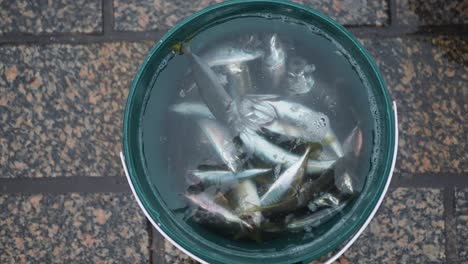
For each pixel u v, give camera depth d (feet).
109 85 3.33
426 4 3.34
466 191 3.31
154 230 3.29
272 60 3.00
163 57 2.95
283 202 2.92
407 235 3.29
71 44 3.34
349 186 2.93
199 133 2.96
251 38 3.01
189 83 2.98
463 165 3.31
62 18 3.34
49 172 3.31
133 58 3.33
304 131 2.95
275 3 2.87
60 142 3.32
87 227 3.29
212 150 2.95
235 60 3.00
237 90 2.98
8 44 3.34
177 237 2.79
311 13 2.87
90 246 3.29
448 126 3.32
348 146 2.94
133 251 3.28
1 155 3.32
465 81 3.33
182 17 3.33
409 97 3.32
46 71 3.34
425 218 3.30
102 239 3.29
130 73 3.33
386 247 3.28
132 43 3.34
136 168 2.85
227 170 2.93
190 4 3.33
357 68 2.96
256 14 2.99
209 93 2.97
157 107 2.98
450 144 3.31
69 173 3.31
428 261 3.28
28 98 3.33
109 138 3.31
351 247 3.28
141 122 2.96
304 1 3.33
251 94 2.98
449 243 3.29
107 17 3.34
